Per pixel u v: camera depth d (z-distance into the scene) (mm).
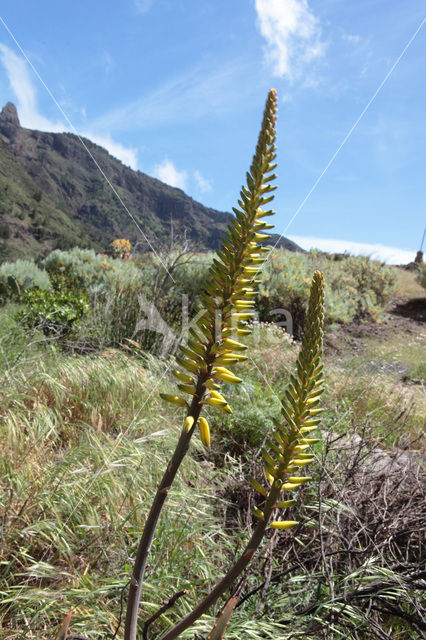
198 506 2764
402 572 1933
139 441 3012
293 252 17250
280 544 2365
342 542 2193
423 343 12984
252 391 4672
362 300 15359
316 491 2539
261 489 746
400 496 2609
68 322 6246
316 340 714
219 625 743
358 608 1723
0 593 1808
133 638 782
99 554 2236
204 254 10312
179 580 2020
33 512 2391
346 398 5289
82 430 3443
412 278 21828
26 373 3969
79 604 1722
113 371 4215
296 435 717
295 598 1802
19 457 2773
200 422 728
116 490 2545
